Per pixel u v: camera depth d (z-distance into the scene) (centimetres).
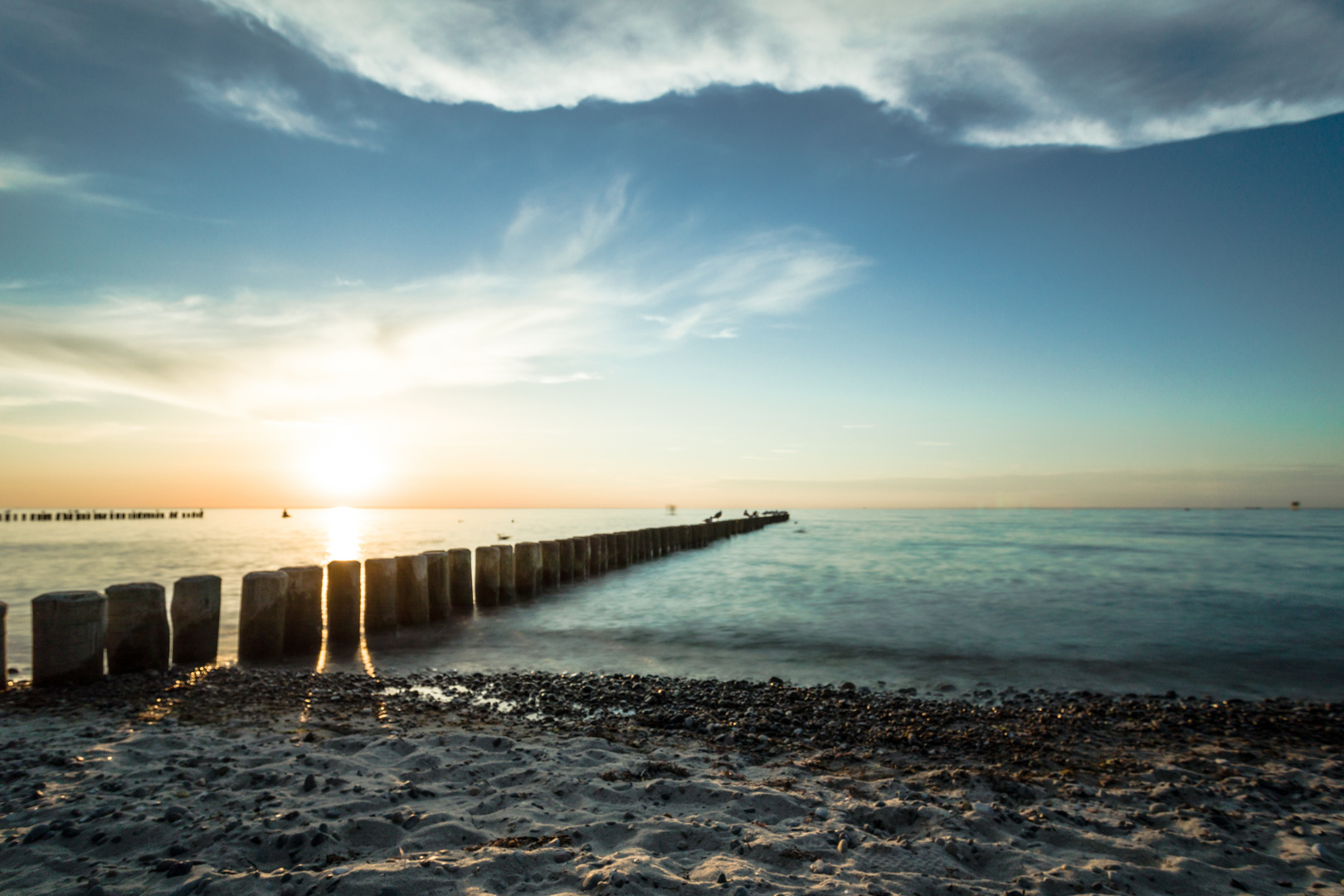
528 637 1300
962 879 380
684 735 691
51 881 342
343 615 1207
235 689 811
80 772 502
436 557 1447
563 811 458
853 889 353
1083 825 468
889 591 1989
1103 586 2095
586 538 2350
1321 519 9438
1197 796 528
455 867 355
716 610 1639
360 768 523
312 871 352
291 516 13738
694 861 385
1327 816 502
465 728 683
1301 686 984
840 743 672
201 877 337
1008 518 10344
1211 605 1723
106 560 2908
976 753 640
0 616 788
